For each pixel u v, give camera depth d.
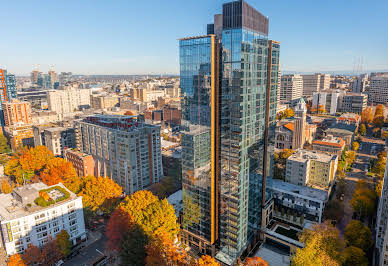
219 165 105.56
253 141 106.44
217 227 113.44
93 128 176.62
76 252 120.31
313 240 94.31
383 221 104.06
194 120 105.25
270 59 113.81
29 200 117.44
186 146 110.00
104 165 176.50
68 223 121.19
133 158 158.12
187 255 112.44
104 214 149.25
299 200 138.12
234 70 92.56
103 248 123.44
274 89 120.94
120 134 157.38
